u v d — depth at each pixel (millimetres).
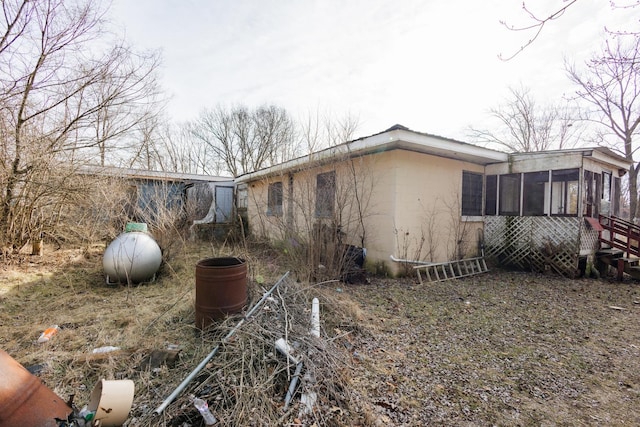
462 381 2514
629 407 2195
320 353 2520
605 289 5520
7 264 5918
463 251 7266
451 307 4445
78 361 2518
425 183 6574
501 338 3387
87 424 1484
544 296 5043
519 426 1986
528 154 6957
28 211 6375
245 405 1931
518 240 7098
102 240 7355
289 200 6691
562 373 2656
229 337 2656
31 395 1396
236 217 10969
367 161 6664
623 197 17562
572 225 6293
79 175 6500
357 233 6832
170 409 1919
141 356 2617
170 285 5230
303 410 1978
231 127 24797
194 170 24047
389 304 4535
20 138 5602
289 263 5961
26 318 3707
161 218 6562
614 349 3123
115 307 4098
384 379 2510
